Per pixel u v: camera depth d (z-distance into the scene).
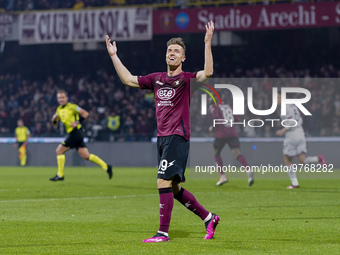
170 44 13.12
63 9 67.12
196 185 32.19
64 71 73.94
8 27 63.69
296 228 15.30
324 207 20.56
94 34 61.56
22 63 75.12
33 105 68.44
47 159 60.84
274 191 27.78
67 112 33.22
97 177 39.81
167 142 12.91
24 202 22.53
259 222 16.53
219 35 63.06
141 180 36.41
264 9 58.03
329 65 64.69
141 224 16.17
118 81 70.44
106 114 65.50
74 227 15.56
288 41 68.06
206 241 13.16
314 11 56.81
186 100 13.05
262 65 67.56
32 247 12.38
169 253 11.62
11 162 61.94
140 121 61.28
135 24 60.81
